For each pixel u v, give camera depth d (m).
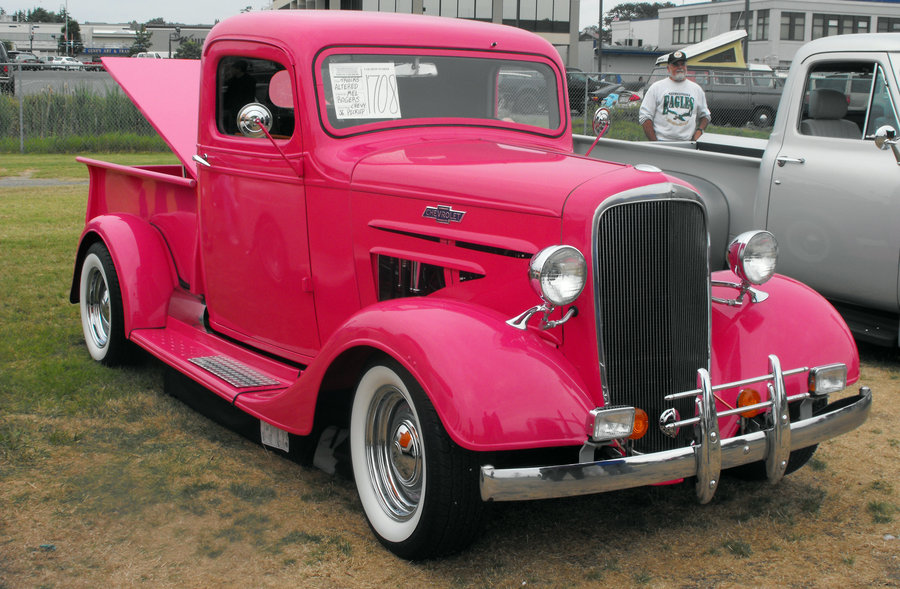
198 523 3.31
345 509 3.47
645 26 68.19
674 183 3.08
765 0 50.84
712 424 2.84
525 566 3.02
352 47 3.83
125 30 96.50
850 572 3.01
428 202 3.37
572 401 2.79
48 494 3.50
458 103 4.09
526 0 42.03
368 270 3.62
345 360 3.23
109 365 5.10
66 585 2.87
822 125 5.70
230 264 4.33
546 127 4.39
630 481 2.75
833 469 3.91
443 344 2.80
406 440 3.07
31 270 7.55
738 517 3.42
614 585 2.91
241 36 4.05
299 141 3.78
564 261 2.79
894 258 5.24
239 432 3.93
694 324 3.18
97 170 5.76
